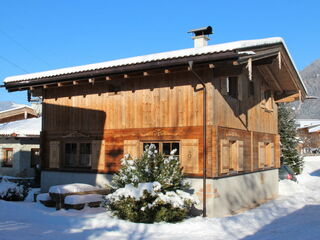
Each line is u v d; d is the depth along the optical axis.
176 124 12.39
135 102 13.30
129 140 13.31
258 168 15.84
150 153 11.28
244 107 14.44
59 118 15.22
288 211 13.07
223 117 12.45
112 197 10.80
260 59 12.71
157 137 12.73
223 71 11.69
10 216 11.38
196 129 12.01
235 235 9.25
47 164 15.44
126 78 13.47
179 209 10.55
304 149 61.66
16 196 14.34
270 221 11.17
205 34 14.94
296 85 17.14
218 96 12.17
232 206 12.94
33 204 13.38
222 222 10.69
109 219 10.72
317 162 39.44
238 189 13.55
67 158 15.12
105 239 8.72
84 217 10.99
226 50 10.49
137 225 10.04
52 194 12.52
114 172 13.60
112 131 13.77
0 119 30.64
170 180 10.86
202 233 9.43
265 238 8.78
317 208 13.70
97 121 14.18
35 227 9.92
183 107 12.30
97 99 14.25
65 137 14.95
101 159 13.98
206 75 11.88
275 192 18.22
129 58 12.54
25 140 22.73
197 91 12.08
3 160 23.44
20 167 22.39
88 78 13.09
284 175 21.23
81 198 12.23
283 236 8.91
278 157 18.50
